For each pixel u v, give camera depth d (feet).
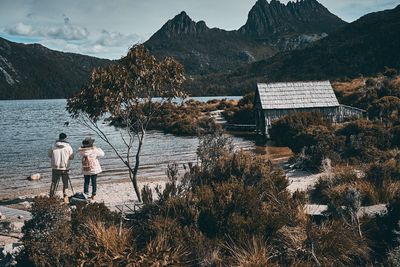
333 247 22.74
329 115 123.65
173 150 98.78
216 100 235.40
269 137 115.55
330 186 38.19
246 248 22.85
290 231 24.35
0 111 371.56
